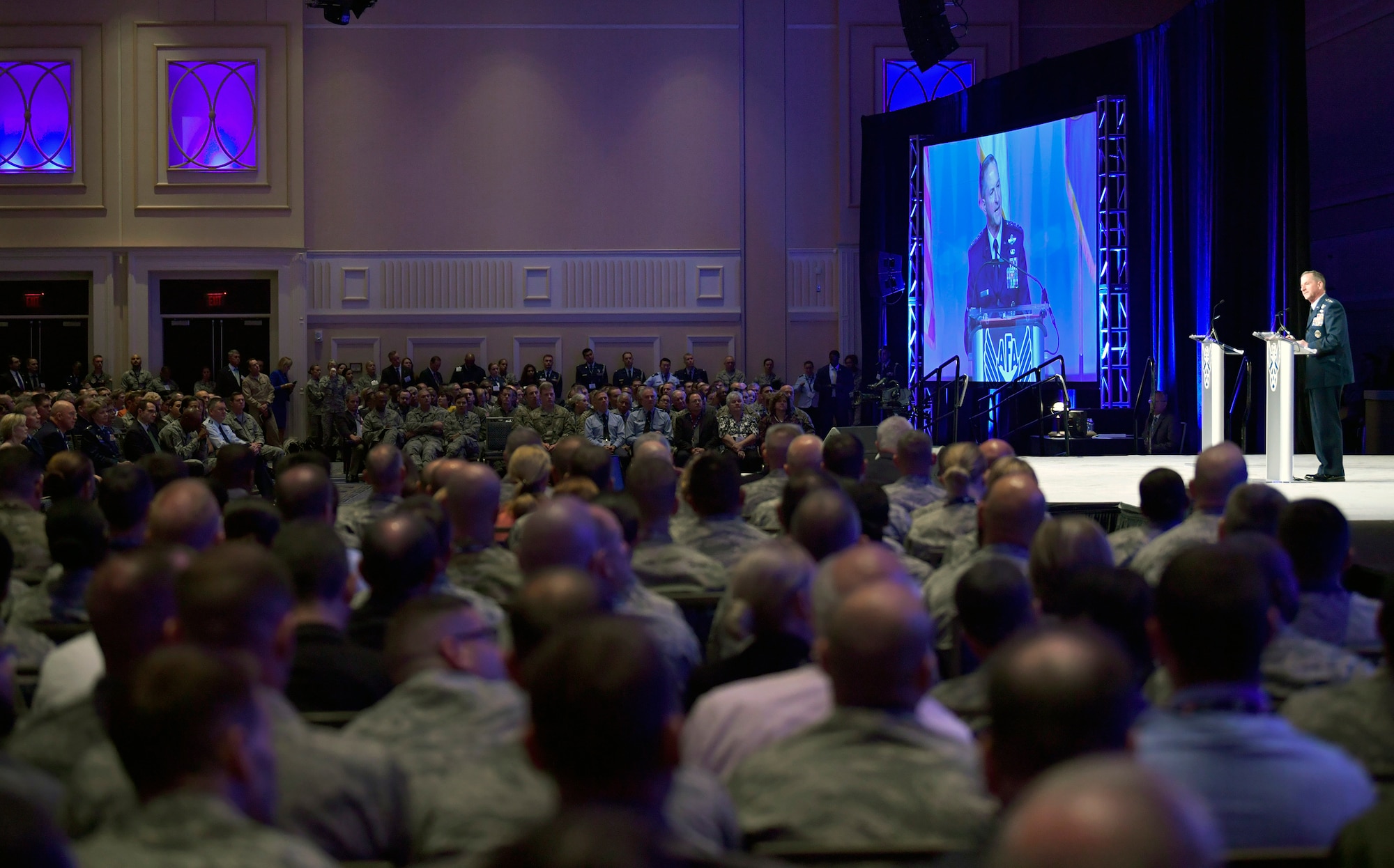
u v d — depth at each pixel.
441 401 14.02
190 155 17.31
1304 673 2.58
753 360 17.72
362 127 17.52
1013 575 2.47
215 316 17.59
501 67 17.59
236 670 1.45
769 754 1.91
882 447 6.38
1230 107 12.39
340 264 17.55
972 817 1.78
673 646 2.95
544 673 1.38
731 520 4.22
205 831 1.35
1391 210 13.67
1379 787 2.02
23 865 0.94
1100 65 14.24
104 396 12.61
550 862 0.75
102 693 2.17
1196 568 2.00
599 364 17.42
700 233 17.72
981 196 15.03
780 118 17.66
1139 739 1.82
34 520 4.57
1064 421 13.00
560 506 2.88
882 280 16.23
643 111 17.66
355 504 5.23
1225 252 12.52
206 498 3.34
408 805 1.96
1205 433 8.37
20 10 17.12
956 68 17.48
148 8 17.17
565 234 17.67
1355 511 6.12
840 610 1.90
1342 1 14.25
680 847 1.02
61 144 17.27
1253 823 1.76
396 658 2.26
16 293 17.48
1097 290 13.70
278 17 17.22
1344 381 7.69
